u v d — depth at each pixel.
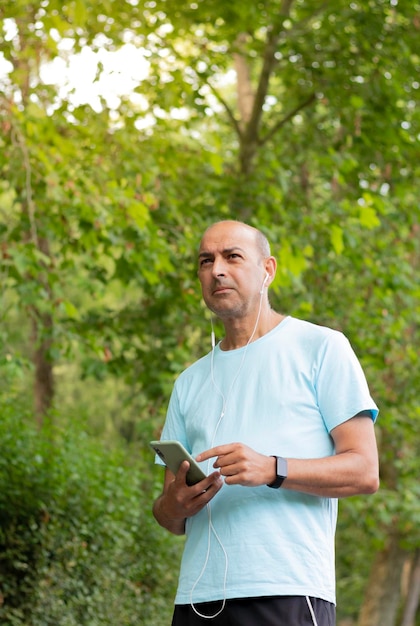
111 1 7.82
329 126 11.27
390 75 10.48
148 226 8.23
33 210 7.52
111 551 8.85
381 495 11.55
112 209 8.06
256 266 2.99
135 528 9.38
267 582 2.69
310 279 10.91
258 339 3.00
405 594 19.42
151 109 9.45
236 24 9.70
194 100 9.85
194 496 2.76
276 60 10.62
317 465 2.70
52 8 6.89
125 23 8.95
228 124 11.55
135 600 9.10
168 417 3.17
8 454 8.30
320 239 10.19
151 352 9.69
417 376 11.96
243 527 2.76
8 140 7.69
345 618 22.81
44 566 8.05
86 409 10.20
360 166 10.70
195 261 9.28
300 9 10.76
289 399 2.86
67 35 8.28
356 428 2.81
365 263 10.51
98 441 9.94
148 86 9.40
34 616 7.82
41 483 8.39
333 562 2.84
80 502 8.69
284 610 2.67
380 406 11.66
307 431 2.84
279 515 2.75
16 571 8.09
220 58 10.15
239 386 2.95
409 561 18.94
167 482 3.13
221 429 2.91
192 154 9.80
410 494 11.74
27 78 7.99
